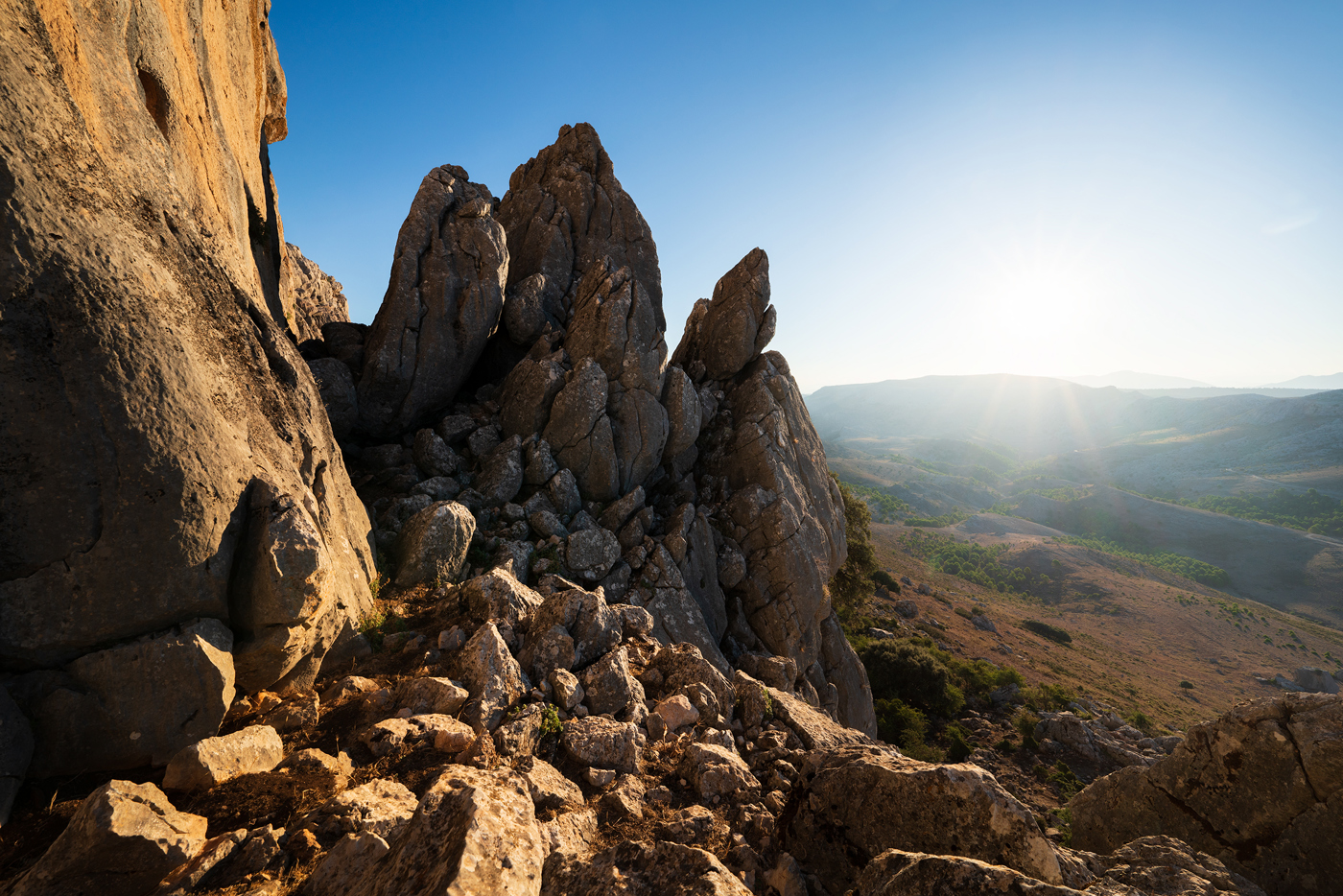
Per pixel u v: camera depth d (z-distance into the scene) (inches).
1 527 241.1
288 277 979.9
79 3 288.0
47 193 249.9
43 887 180.7
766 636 824.3
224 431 306.3
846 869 251.6
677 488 906.1
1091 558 6884.8
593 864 192.4
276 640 302.4
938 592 3855.8
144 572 266.7
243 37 664.4
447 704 326.6
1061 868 207.0
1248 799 310.7
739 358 1003.3
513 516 692.7
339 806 227.8
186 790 239.1
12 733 228.5
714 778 309.3
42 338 246.1
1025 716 1542.8
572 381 772.0
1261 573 7652.6
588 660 409.1
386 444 767.1
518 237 1089.4
